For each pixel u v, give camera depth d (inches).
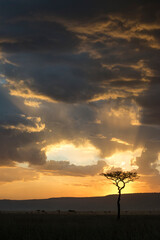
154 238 867.4
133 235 912.3
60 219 1696.6
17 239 869.2
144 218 2004.2
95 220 1658.5
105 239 874.1
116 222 1494.8
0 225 1087.0
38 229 1019.3
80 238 854.5
